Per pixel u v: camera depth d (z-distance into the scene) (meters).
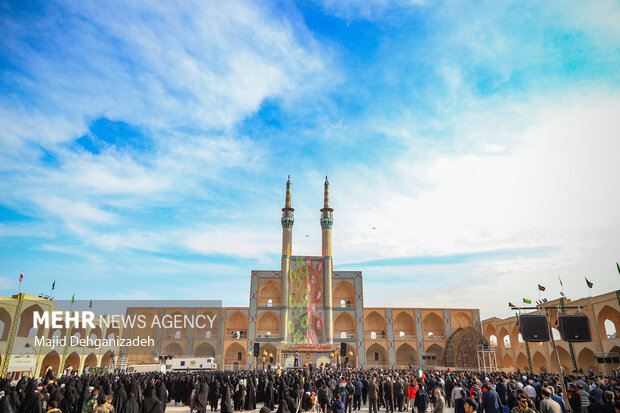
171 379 26.00
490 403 11.52
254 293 54.75
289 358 49.09
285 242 56.16
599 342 32.06
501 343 49.78
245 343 53.41
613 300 30.22
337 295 56.81
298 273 55.16
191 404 19.06
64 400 14.66
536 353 43.12
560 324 16.61
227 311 55.16
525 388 14.56
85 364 44.34
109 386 18.83
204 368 46.16
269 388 20.06
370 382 18.48
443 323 55.16
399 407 19.08
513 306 17.86
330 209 59.06
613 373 29.22
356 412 20.48
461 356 48.97
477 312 55.69
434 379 21.59
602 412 8.34
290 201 59.22
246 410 21.44
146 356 53.22
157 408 10.71
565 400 13.68
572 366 37.66
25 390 16.78
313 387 20.34
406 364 54.19
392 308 55.56
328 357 49.34
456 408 12.13
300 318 53.19
